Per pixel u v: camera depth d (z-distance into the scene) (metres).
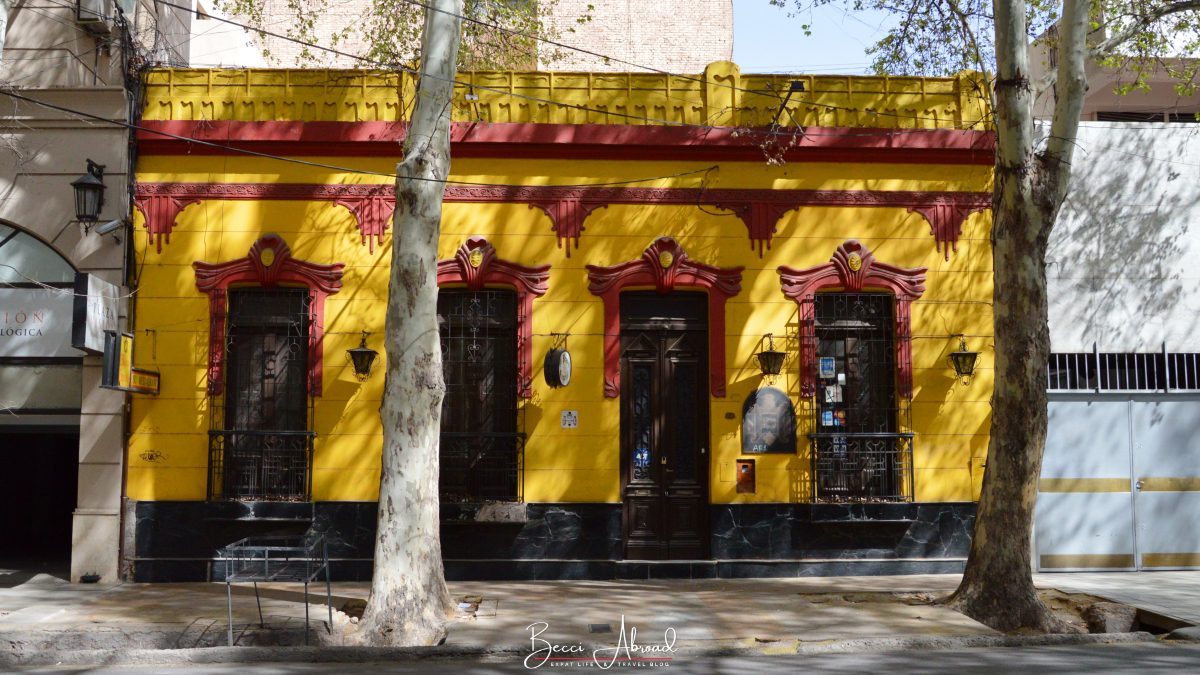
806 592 11.37
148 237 12.51
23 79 12.50
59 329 12.45
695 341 13.12
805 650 8.95
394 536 9.56
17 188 12.41
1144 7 12.92
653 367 13.06
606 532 12.46
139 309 12.43
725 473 12.63
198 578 12.09
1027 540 9.96
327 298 12.60
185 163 12.63
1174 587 11.72
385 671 8.23
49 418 12.52
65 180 12.45
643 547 12.72
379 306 12.62
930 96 13.27
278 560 11.05
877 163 13.16
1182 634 9.43
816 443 12.66
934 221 13.16
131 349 11.45
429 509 9.76
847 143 12.92
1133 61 14.91
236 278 12.52
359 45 22.08
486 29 16.27
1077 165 13.59
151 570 12.06
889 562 12.61
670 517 12.80
